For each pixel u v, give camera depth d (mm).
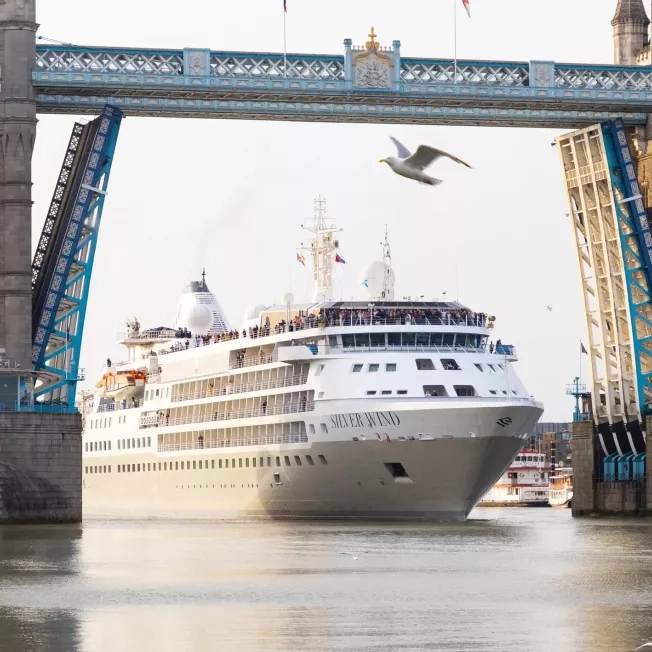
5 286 113500
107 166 116938
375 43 119750
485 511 168250
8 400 114312
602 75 125562
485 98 122062
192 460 138875
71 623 56375
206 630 54594
